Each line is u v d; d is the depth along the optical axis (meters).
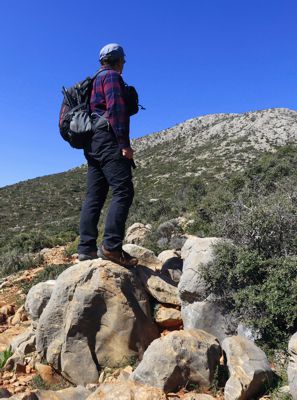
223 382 2.20
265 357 2.19
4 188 48.25
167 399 1.93
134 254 3.37
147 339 2.68
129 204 2.76
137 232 6.15
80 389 2.27
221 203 6.02
